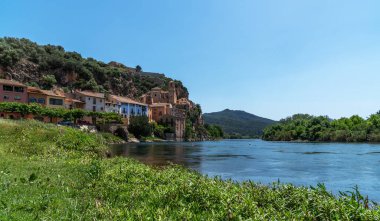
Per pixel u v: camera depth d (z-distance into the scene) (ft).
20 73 416.46
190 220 26.14
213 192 33.86
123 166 58.23
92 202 32.42
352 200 27.91
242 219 25.16
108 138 303.89
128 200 34.09
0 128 95.96
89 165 59.98
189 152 200.03
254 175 93.45
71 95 360.69
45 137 95.20
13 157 64.85
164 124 506.89
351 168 113.29
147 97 566.36
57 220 25.08
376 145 317.22
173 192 34.78
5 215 24.14
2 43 424.46
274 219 24.67
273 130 644.27
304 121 575.79
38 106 259.39
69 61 495.82
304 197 31.53
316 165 123.44
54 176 46.32
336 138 436.35
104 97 388.16
